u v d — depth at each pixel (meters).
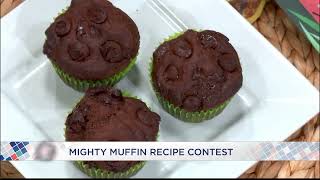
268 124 0.46
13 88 0.46
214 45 0.44
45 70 0.46
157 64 0.44
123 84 0.46
